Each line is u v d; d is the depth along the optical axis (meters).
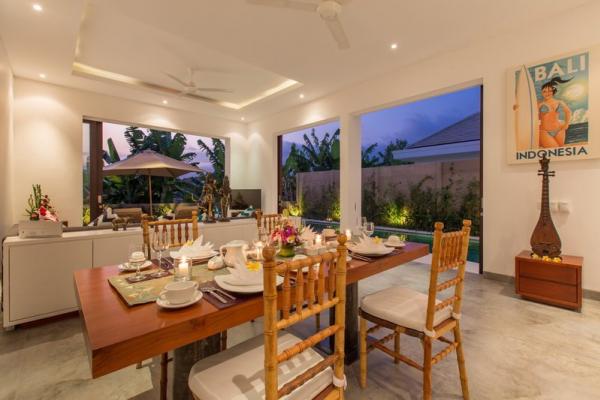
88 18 3.11
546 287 2.70
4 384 1.72
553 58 2.98
